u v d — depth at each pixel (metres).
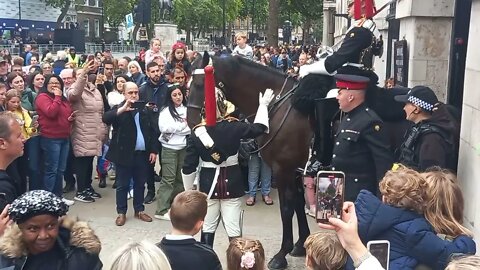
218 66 5.06
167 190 6.69
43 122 6.74
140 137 6.42
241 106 5.18
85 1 59.50
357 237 2.40
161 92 7.27
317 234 2.70
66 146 7.01
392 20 8.72
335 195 2.60
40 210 2.47
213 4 53.72
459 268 1.74
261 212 6.91
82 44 36.38
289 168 4.93
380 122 4.09
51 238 2.54
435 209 2.78
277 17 26.70
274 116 4.93
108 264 2.29
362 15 4.69
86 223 2.70
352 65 4.48
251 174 7.14
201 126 4.45
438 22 7.08
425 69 7.19
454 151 4.59
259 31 66.00
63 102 6.89
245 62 5.12
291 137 4.85
